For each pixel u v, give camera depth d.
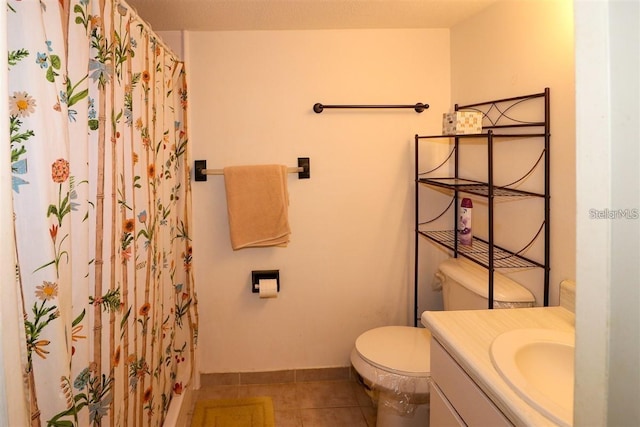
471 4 1.91
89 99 1.13
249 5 1.87
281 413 2.17
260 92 2.26
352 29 2.26
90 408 1.14
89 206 1.14
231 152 2.27
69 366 0.95
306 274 2.38
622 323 0.52
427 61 2.30
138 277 1.51
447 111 2.33
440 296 2.43
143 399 1.56
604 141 0.52
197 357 2.37
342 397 2.30
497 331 1.25
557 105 1.50
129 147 1.39
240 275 2.35
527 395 0.89
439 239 2.29
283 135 2.28
